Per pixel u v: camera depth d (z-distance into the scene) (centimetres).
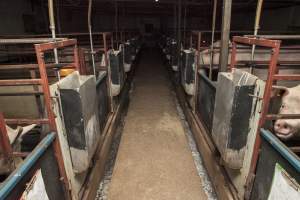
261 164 133
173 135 322
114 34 671
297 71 294
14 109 238
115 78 322
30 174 104
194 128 301
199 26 1306
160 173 242
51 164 127
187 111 358
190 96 351
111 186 224
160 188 220
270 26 871
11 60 439
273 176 118
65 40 158
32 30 720
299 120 143
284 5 704
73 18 1046
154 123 362
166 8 923
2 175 154
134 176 238
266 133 127
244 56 322
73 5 672
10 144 139
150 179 233
